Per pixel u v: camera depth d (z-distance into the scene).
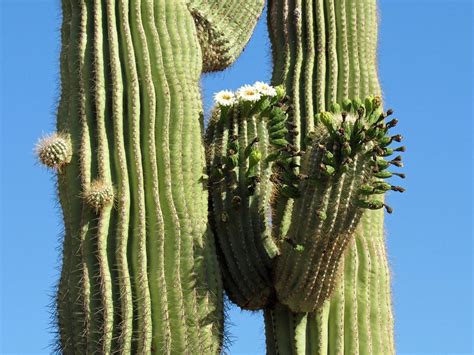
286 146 9.67
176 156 9.48
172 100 9.62
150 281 9.10
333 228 9.15
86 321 8.95
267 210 9.77
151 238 9.20
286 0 10.84
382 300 10.00
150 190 9.32
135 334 8.95
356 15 10.74
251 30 10.81
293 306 9.59
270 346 9.77
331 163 9.06
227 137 9.77
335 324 9.76
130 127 9.45
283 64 10.62
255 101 9.77
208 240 9.40
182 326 9.03
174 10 9.96
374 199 10.21
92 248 9.11
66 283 9.19
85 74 9.58
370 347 9.80
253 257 9.66
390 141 9.15
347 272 9.92
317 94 10.44
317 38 10.64
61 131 9.52
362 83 10.58
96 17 9.73
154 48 9.72
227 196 9.66
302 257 9.28
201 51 10.30
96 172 9.32
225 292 9.68
